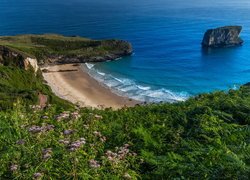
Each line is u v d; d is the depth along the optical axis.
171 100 94.88
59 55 136.38
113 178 10.59
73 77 115.50
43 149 11.18
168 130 15.95
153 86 108.12
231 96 22.52
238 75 124.62
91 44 154.38
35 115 15.56
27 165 10.50
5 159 11.02
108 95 96.56
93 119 15.80
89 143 12.98
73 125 14.30
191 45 171.00
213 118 16.66
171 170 11.56
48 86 102.31
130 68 129.75
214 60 144.62
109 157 11.40
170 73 124.06
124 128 16.27
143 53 153.12
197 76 121.94
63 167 10.62
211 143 13.99
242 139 14.21
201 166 11.24
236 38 174.00
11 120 14.20
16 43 156.25
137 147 14.05
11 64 112.75
